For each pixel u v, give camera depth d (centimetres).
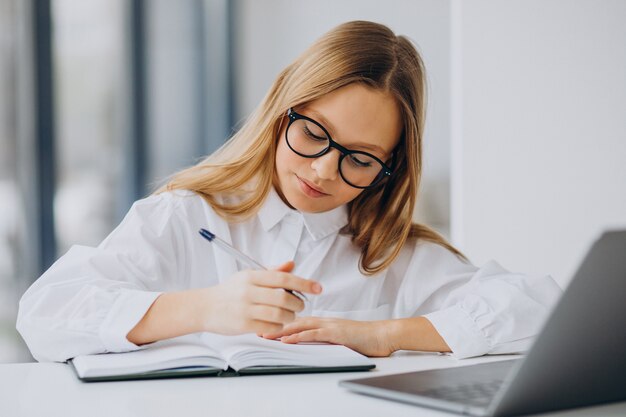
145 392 87
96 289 111
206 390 88
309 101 133
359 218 152
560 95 220
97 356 101
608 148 216
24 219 314
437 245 155
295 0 433
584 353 73
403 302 150
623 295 72
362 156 132
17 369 101
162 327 103
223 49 421
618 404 81
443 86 393
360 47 135
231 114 425
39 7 319
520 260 226
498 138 228
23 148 314
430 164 384
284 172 137
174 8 389
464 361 114
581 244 220
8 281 309
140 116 370
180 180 150
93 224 344
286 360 97
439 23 396
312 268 148
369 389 84
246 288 97
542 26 221
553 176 222
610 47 214
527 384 71
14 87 310
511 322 119
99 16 348
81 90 339
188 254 143
